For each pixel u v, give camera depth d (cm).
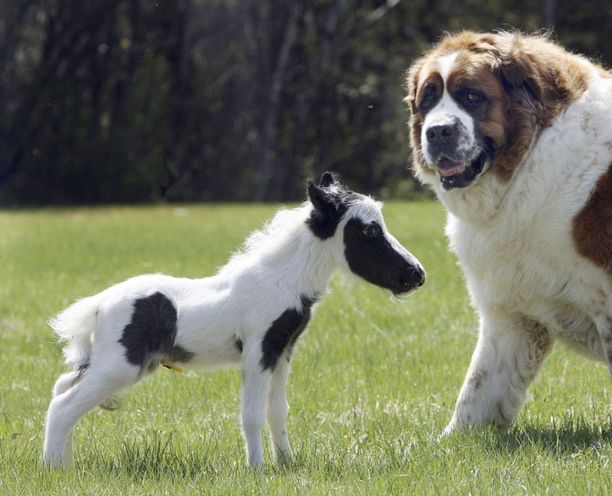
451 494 878
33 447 1093
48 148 5900
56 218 4356
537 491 877
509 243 1079
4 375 1469
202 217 4150
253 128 6106
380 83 6184
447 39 1130
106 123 6100
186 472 989
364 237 1030
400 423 1175
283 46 6028
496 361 1143
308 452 1054
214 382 1403
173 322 1010
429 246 2684
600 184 1040
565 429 1106
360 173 6162
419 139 1127
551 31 1483
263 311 1002
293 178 6144
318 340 1645
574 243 1048
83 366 1016
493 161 1066
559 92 1074
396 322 1777
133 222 3975
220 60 6078
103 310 1009
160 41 6009
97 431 1185
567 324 1105
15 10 5794
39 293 2167
